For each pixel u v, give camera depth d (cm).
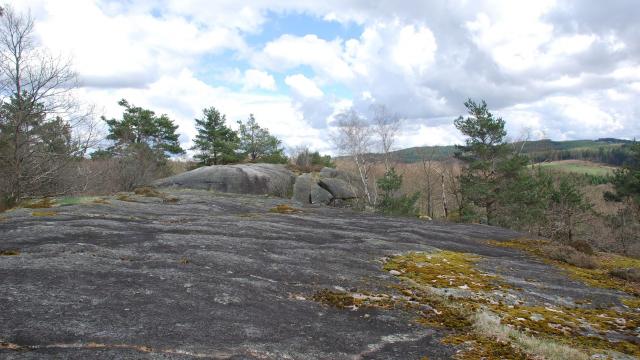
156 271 893
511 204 3759
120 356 545
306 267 1090
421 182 5566
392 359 652
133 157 4038
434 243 1672
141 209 1759
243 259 1075
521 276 1287
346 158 4769
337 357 636
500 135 3856
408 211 3434
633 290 1278
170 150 5056
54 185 2948
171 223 1484
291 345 653
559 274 1375
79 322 625
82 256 929
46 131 2588
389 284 1051
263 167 3619
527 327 867
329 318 795
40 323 607
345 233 1658
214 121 5022
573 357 712
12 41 2361
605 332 898
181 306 736
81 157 2950
